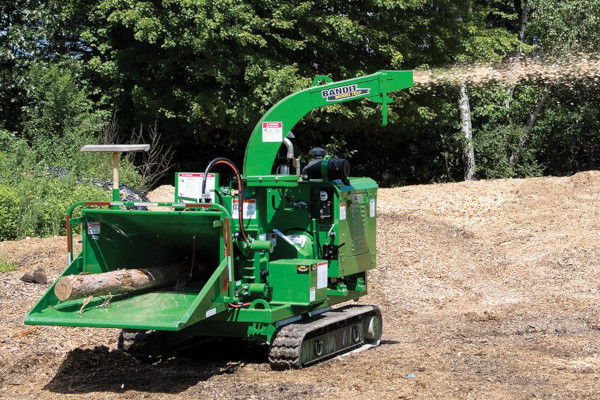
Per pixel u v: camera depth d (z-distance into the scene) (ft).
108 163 60.54
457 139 90.17
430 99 82.07
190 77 72.28
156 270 25.34
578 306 36.78
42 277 37.04
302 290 24.73
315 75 76.48
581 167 100.48
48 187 50.57
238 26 67.36
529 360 26.58
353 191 27.71
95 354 26.03
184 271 26.30
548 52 87.76
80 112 67.56
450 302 38.91
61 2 75.77
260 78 69.82
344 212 27.12
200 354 27.45
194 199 25.20
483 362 26.17
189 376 23.89
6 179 50.70
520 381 23.61
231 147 83.87
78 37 77.25
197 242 25.34
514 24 104.27
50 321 22.03
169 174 80.23
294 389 22.21
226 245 23.00
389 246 48.57
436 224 54.54
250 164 25.44
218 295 22.67
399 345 29.27
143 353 26.02
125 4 67.77
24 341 27.71
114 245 25.08
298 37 75.87
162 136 76.54
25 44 72.38
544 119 96.73
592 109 95.96
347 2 76.54
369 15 77.66
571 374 24.67
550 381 23.66
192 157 83.76
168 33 66.95
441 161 95.40
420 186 70.69
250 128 73.92
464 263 46.55
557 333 31.91
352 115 73.61
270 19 69.92
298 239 26.55
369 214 28.99
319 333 25.81
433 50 81.71
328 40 75.66
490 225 55.57
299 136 83.66
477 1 101.24
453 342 29.94
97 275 23.32
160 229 24.56
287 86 68.23
